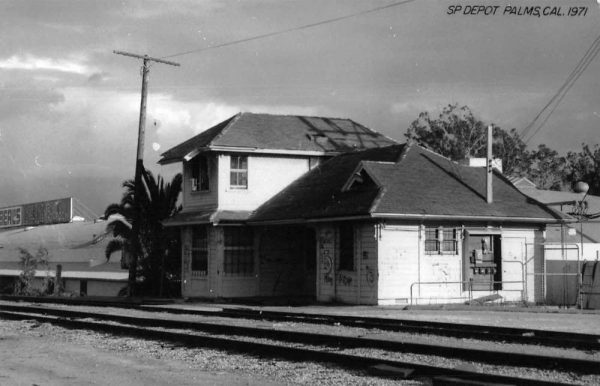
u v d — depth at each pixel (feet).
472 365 42.63
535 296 102.89
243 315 80.38
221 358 47.14
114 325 63.05
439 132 200.95
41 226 238.89
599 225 137.59
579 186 142.10
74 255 183.83
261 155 116.47
